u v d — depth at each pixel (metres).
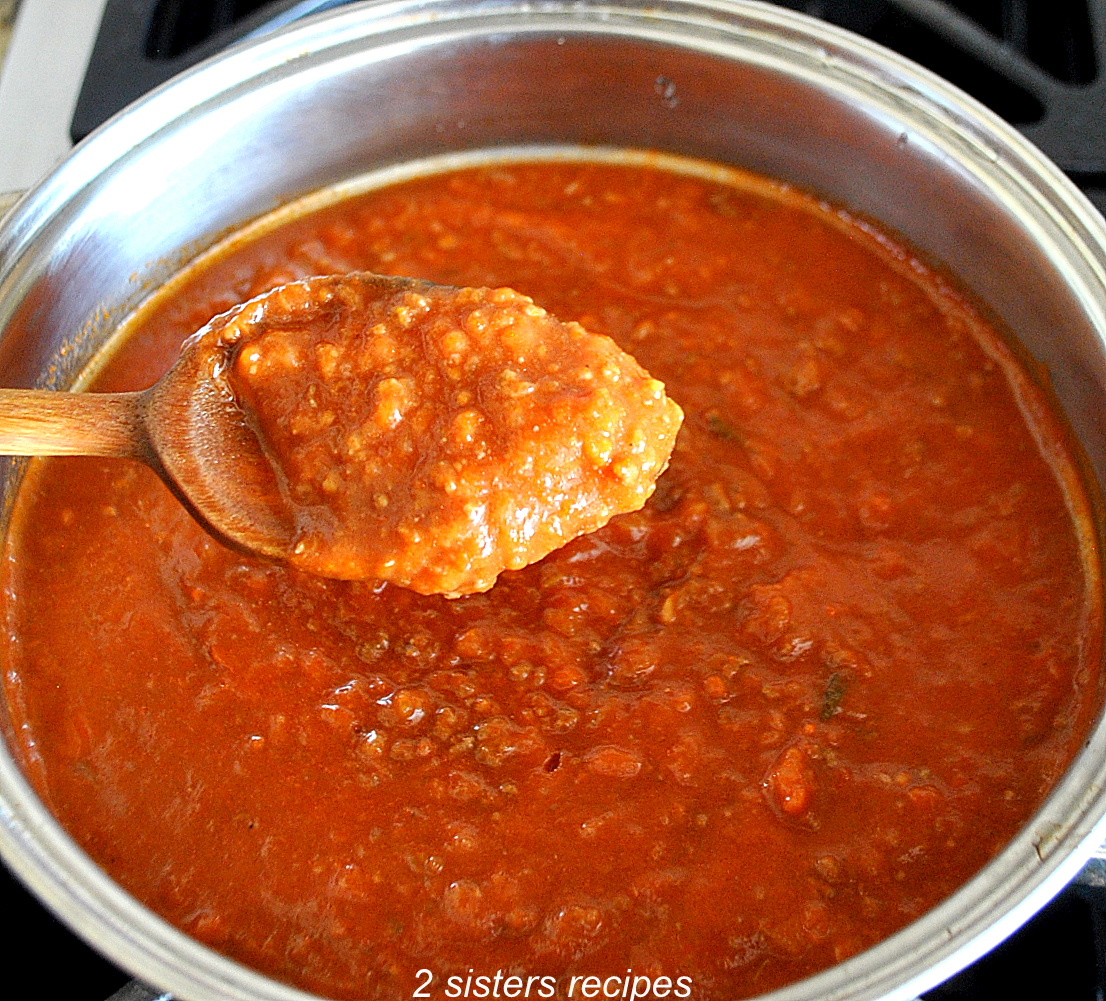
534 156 0.35
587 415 0.25
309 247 0.34
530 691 0.27
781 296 0.33
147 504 0.29
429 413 0.25
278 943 0.24
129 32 0.35
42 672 0.28
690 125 0.34
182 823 0.26
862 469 0.30
